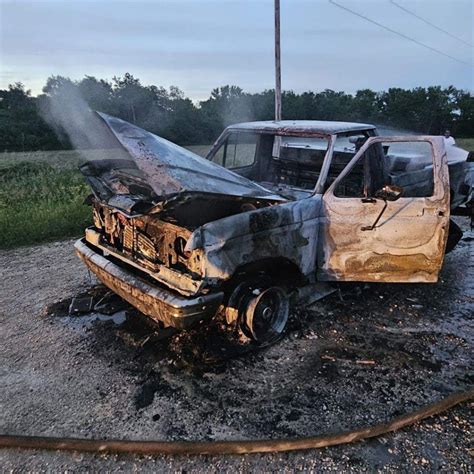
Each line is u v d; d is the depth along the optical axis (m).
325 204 3.63
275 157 4.88
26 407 2.77
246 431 2.56
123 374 3.12
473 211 5.56
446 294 4.54
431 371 3.17
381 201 3.54
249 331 3.39
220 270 2.90
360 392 2.92
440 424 2.62
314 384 3.01
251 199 3.10
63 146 24.77
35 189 10.01
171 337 3.57
